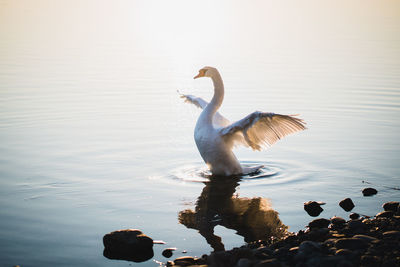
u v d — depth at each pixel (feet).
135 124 45.11
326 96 55.72
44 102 52.95
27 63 75.77
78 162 34.65
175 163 34.76
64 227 24.85
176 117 47.88
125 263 21.61
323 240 22.75
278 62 78.38
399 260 19.52
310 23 134.82
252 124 29.86
